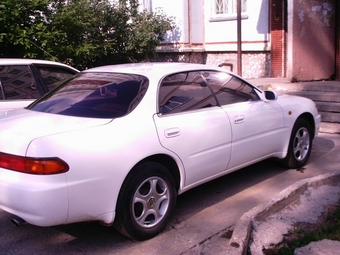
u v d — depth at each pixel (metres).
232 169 5.38
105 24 11.61
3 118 4.55
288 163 6.41
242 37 13.50
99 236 4.50
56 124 4.07
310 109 6.62
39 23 9.49
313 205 4.95
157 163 4.36
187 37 13.91
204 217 4.90
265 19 12.94
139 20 12.40
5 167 3.83
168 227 4.65
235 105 5.41
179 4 13.67
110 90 4.67
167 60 14.34
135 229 4.18
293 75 11.30
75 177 3.74
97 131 3.98
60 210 3.69
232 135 5.19
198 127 4.76
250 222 4.34
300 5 11.16
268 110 5.81
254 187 5.82
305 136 6.60
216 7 14.16
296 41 11.22
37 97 6.23
